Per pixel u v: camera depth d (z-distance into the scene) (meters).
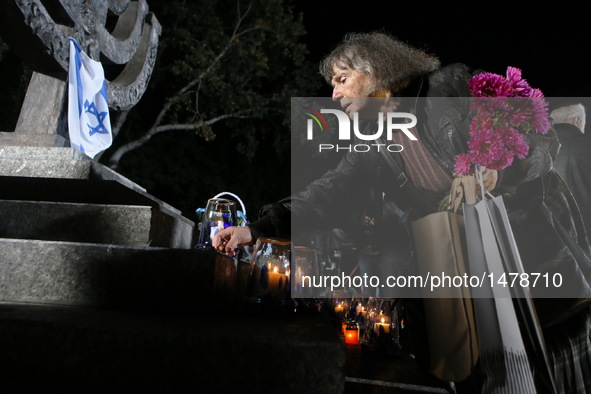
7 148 3.25
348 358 2.83
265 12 13.02
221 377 1.19
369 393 1.91
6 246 1.73
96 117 4.54
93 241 2.27
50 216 2.30
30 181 2.80
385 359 2.84
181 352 1.20
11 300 1.70
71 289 1.69
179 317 1.53
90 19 4.48
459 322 1.67
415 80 1.90
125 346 1.20
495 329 1.65
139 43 5.49
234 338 1.20
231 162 15.86
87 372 1.20
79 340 1.21
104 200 2.79
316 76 13.84
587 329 1.70
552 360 1.67
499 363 1.62
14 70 10.10
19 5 3.55
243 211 3.47
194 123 12.38
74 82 4.09
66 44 4.02
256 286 1.71
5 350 1.21
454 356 1.66
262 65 12.72
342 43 2.00
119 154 11.49
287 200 1.92
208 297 1.64
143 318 1.44
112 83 5.14
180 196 14.92
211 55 12.38
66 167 3.20
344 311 3.86
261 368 1.19
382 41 1.94
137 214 2.29
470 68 1.88
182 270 1.65
